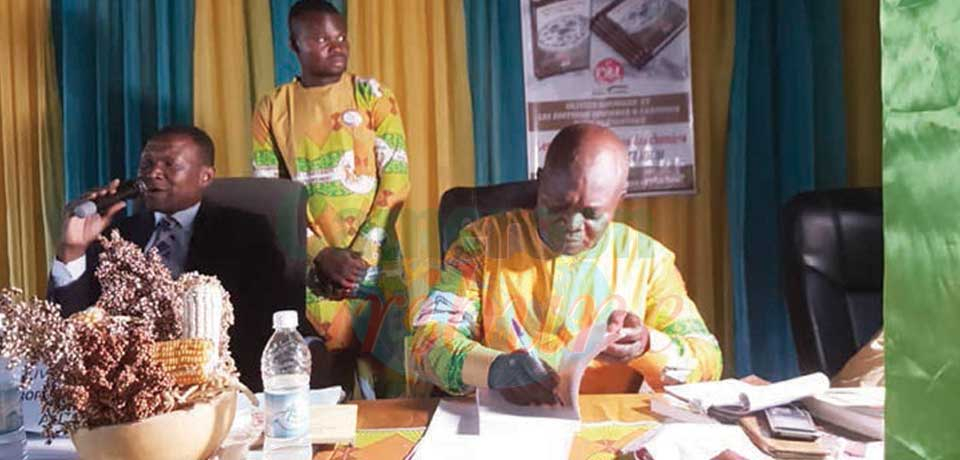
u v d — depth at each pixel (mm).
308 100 2090
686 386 1123
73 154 2238
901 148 333
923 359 325
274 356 1077
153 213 1582
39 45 2264
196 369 806
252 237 1549
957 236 307
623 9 2258
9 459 863
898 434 337
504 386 1102
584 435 973
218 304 880
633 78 2266
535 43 2264
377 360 1699
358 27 2221
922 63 321
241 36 2217
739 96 2244
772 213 2270
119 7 2240
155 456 763
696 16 2256
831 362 1463
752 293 2281
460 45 2242
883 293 345
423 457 893
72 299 1390
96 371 745
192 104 2232
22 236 2283
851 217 1517
